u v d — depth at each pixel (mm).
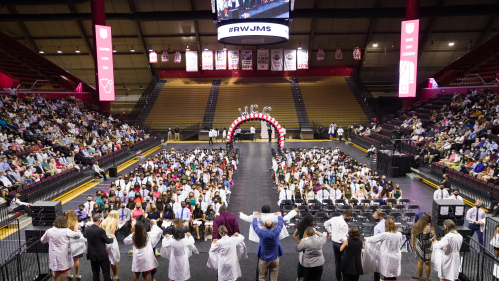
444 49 47531
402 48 34812
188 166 21094
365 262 8375
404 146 28938
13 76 40500
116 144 30625
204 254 11008
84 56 48656
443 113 31750
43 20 40375
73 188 21562
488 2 41312
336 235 8867
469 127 26344
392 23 44344
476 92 33219
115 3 41906
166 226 12852
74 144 27094
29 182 18734
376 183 17891
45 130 27656
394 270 8219
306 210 15203
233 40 30828
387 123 38312
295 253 11016
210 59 46906
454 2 41500
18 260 9031
